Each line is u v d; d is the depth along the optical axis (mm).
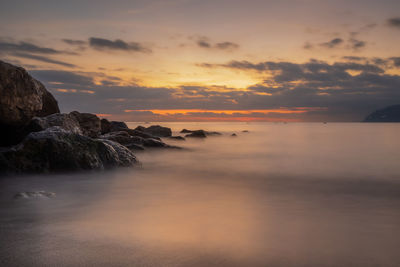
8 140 13914
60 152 11211
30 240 4855
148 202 7621
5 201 7375
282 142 35906
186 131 56969
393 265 4160
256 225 5785
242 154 22141
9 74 13375
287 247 4719
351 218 6344
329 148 27734
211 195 8594
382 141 37969
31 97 14195
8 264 4012
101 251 4465
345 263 4203
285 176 12469
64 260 4156
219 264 4121
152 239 4969
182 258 4281
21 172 10648
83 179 10438
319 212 6812
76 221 5906
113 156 12797
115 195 8391
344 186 10266
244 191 9250
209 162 17234
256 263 4168
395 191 9375
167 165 15203
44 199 7660
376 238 5148
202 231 5402
